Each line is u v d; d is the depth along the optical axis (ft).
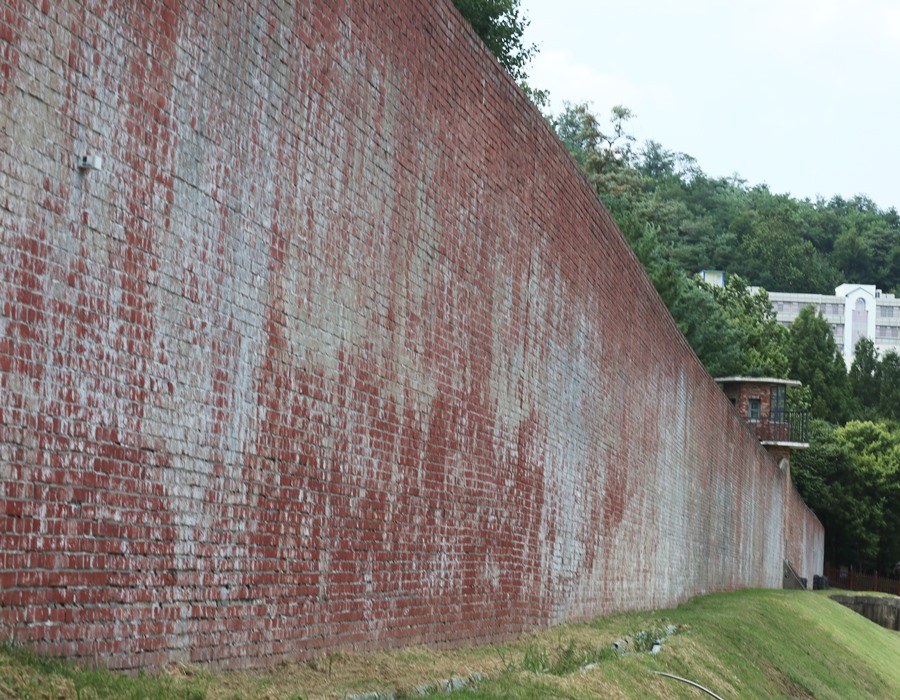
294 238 30.19
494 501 46.96
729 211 541.75
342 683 29.50
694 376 98.37
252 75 27.99
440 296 40.60
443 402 41.14
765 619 89.66
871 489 254.68
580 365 60.18
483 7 104.12
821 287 545.85
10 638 20.70
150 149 24.07
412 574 38.75
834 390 334.03
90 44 22.17
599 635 55.47
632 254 72.28
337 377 32.86
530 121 50.37
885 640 123.03
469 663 38.91
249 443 28.35
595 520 64.69
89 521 22.61
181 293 25.31
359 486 34.53
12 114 20.20
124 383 23.50
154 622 24.84
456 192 41.91
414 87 37.88
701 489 103.65
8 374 20.36
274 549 29.73
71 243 21.80
